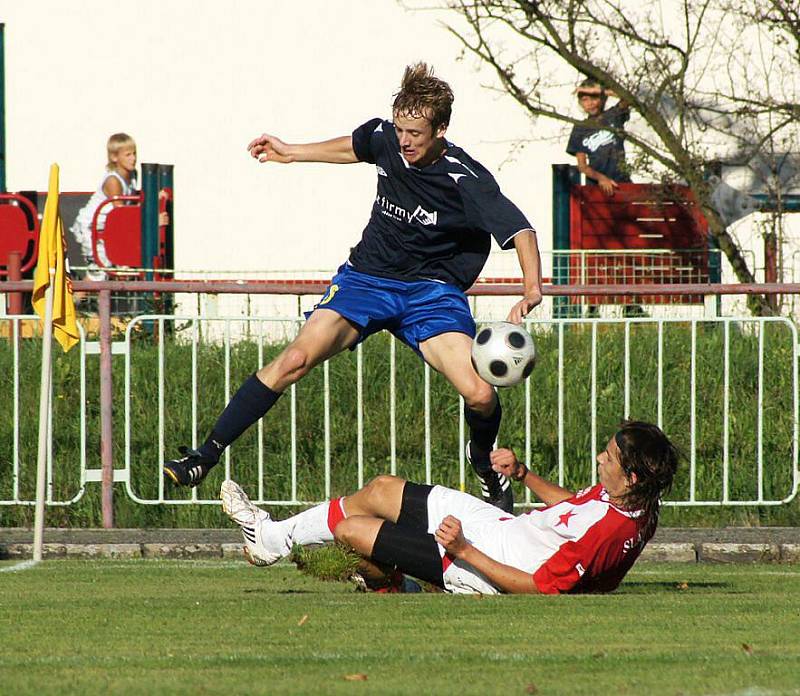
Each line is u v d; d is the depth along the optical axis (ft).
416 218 74.69
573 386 112.98
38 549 91.61
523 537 64.95
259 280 193.57
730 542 95.86
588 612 57.72
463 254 76.64
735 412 112.57
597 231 185.68
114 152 181.16
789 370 113.39
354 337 76.59
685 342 114.21
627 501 63.46
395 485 67.87
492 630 52.85
